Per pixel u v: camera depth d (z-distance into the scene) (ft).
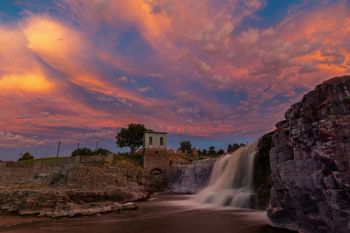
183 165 285.64
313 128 55.42
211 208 141.49
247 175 165.58
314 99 57.62
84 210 120.88
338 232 49.14
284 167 68.03
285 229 76.59
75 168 240.73
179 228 89.51
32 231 88.12
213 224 94.84
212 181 222.48
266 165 147.13
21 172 261.03
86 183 229.86
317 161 52.85
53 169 262.67
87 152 375.45
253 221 97.50
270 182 135.23
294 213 71.56
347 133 46.98
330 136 49.19
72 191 151.12
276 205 79.41
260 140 156.76
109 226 94.38
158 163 293.23
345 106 50.55
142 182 275.39
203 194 199.52
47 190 153.48
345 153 46.47
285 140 71.05
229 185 184.96
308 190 59.93
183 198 205.77
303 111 61.26
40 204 129.90
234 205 145.28
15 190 152.97
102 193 162.20
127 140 375.66
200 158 333.21
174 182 285.23
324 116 53.78
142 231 85.81
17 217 116.78
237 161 184.34
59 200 134.82
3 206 140.05
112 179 232.53
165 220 105.29
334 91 53.06
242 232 79.30
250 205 134.82
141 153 328.70
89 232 85.56
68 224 98.94
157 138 327.67
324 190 52.11
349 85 51.06
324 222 57.36
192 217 111.65
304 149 60.08
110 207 131.44
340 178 46.24
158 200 191.72
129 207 139.54
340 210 47.67
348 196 46.55
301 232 68.64
